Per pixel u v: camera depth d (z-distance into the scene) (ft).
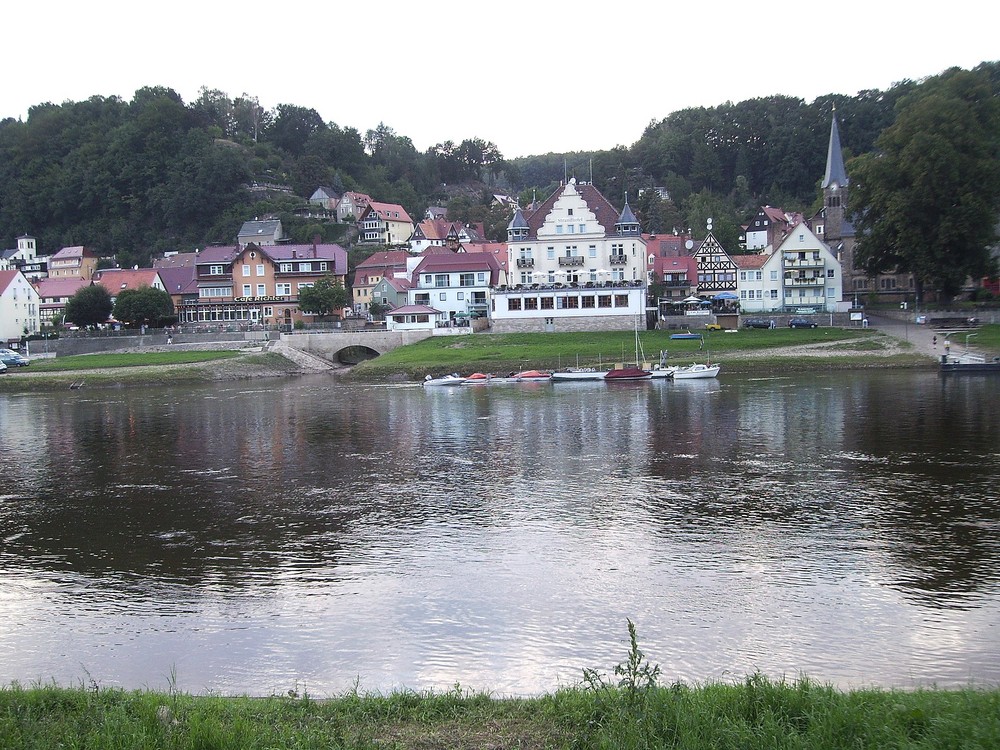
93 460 180.55
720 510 124.67
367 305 588.91
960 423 190.29
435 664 75.41
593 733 52.95
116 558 109.81
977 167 357.20
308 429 217.15
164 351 440.86
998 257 397.39
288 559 107.45
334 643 80.53
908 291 490.08
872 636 79.05
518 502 133.28
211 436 209.77
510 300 430.20
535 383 323.57
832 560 100.89
